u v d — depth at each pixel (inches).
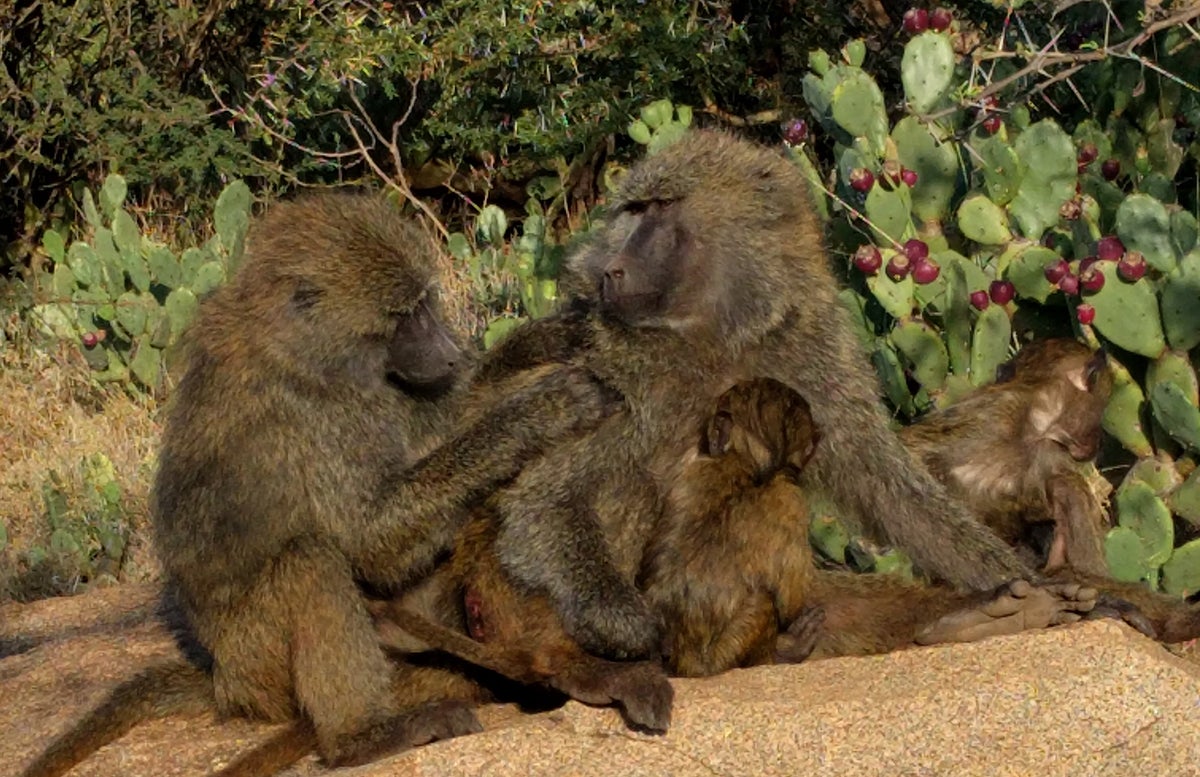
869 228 314.5
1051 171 297.6
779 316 235.0
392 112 605.3
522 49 526.6
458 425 252.8
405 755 202.8
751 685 209.3
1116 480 300.4
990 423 263.4
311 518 235.0
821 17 537.3
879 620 241.1
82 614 307.0
